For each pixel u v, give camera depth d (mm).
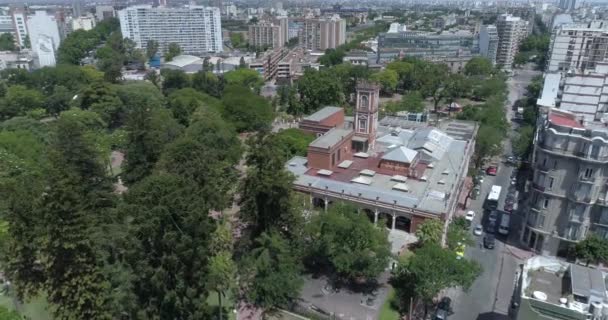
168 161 88562
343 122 150625
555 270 54438
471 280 67188
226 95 168625
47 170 71938
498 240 93500
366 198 93812
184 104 154375
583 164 77750
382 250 72688
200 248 57125
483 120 154500
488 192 116875
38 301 71312
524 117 170500
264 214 78812
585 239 81062
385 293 74875
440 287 65375
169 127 122125
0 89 179750
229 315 68812
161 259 54844
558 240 84750
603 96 141250
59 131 89125
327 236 73625
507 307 73062
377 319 68688
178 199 55469
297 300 72188
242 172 120562
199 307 58125
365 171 107562
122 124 163500
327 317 68375
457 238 83250
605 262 80625
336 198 97250
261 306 70562
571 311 46219
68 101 177500
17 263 63781
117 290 59875
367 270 72188
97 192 80250
